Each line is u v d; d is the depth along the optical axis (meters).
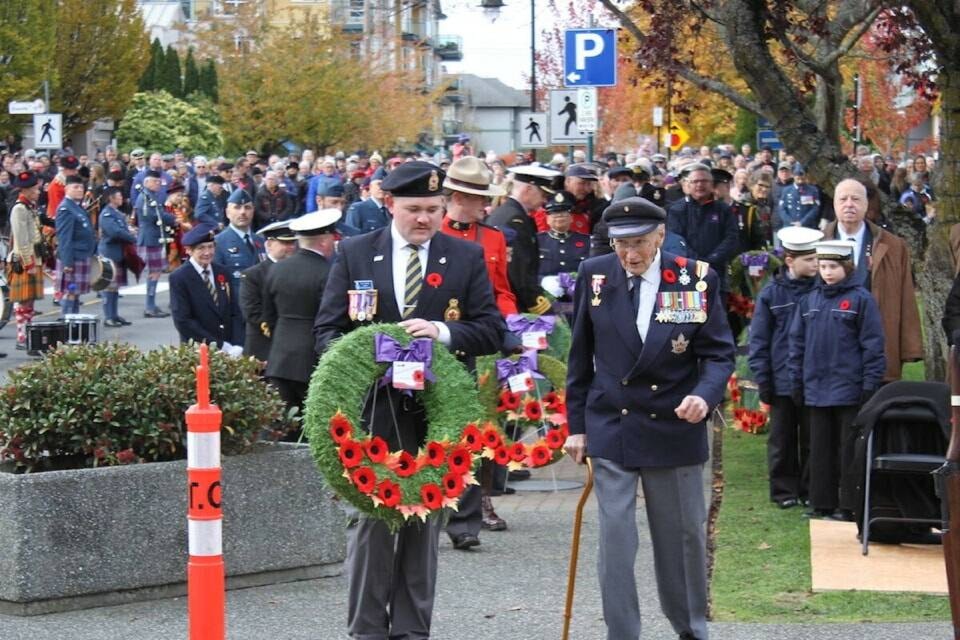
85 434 8.80
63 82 56.88
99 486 8.60
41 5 52.34
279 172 31.84
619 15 14.75
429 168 7.50
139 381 8.88
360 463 7.10
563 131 20.97
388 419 7.42
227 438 9.08
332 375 7.20
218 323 13.09
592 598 9.05
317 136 58.88
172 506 8.84
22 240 21.61
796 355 11.31
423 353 7.26
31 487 8.41
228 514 9.06
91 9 56.94
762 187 24.48
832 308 11.10
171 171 34.69
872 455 10.18
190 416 6.41
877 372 10.96
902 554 10.11
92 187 30.61
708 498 12.17
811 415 11.28
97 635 8.07
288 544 9.29
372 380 7.27
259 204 28.98
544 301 12.12
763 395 11.76
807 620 8.45
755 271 15.90
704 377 7.38
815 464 11.27
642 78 18.50
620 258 7.50
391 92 63.28
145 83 64.06
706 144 51.62
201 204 26.58
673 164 29.91
